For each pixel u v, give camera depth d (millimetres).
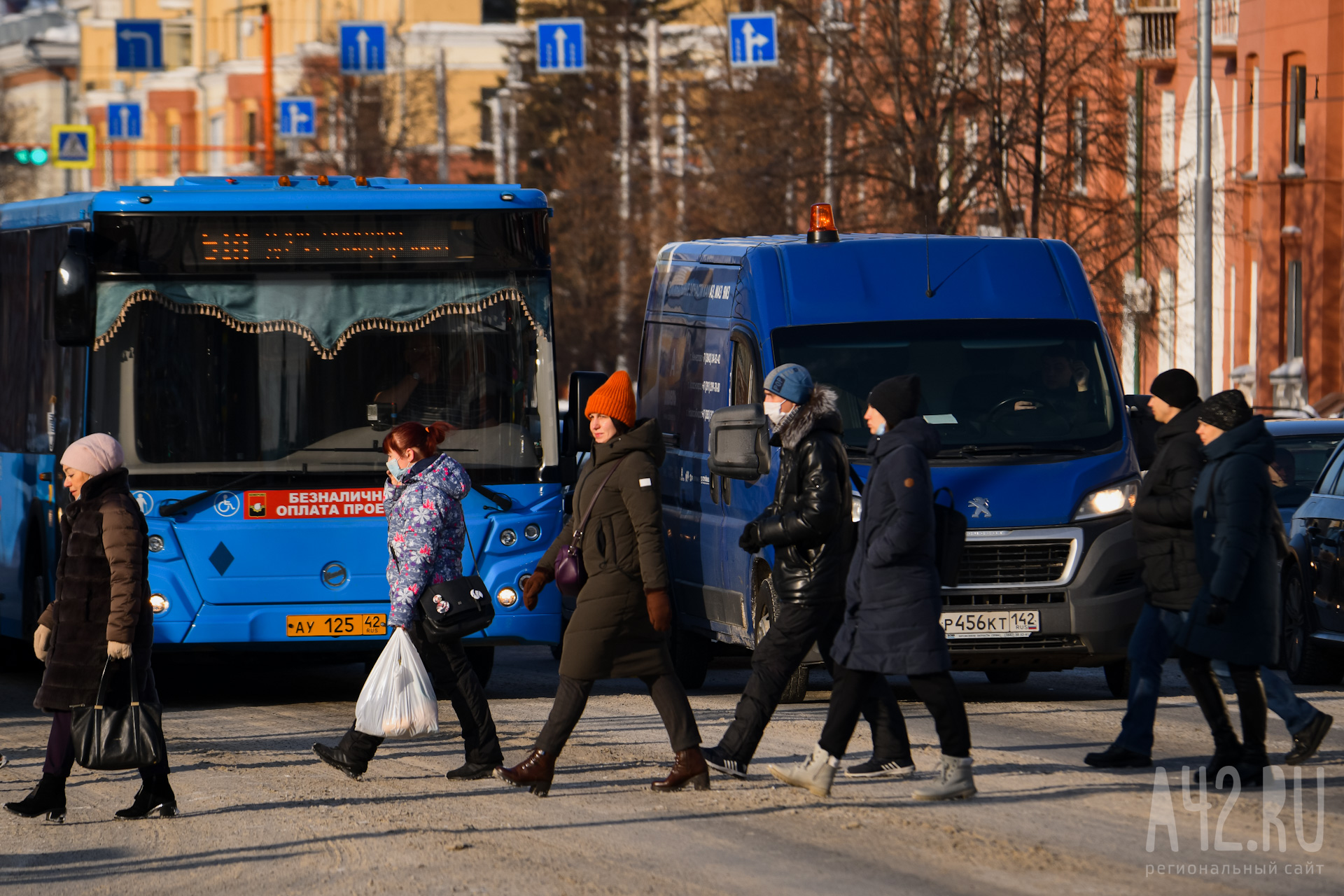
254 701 32562
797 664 21312
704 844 18547
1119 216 74875
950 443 28875
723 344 31453
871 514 19969
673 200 105438
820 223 31734
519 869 17594
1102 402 29625
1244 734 21312
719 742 23000
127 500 19969
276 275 29828
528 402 30219
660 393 35344
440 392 30031
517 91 154750
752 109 86812
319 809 20938
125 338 29516
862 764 22031
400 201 30016
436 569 22297
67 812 21219
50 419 32031
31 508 33250
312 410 29797
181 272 29656
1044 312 30391
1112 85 76750
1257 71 86438
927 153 74688
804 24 79438
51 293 32375
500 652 42438
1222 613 20875
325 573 29734
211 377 29609
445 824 19906
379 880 17297
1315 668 32750
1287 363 83688
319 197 29875
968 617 28047
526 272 30328
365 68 91438
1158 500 21766
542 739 21078
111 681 19922
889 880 16859
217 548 29500
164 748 20297
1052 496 28406
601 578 20891
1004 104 74188
